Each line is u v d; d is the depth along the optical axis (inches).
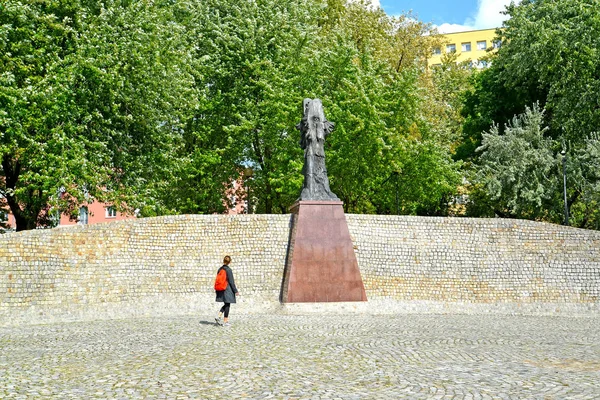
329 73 1413.6
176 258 930.7
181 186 1403.8
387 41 1817.2
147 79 1123.9
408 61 1875.0
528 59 1544.0
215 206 1439.5
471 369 408.5
